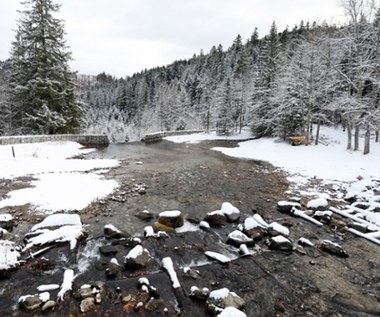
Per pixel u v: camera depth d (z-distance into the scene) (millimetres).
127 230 6883
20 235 6414
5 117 28141
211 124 45500
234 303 4305
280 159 18141
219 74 64875
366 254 6305
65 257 5582
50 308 4133
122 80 117500
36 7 22109
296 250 6266
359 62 17062
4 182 10289
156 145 26266
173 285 4766
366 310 4449
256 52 76375
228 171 14492
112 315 4043
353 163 15570
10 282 4758
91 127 51500
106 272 5074
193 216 7996
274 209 8922
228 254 5984
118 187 10461
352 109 17594
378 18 17328
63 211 7816
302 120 24578
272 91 28109
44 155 16281
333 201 9797
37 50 22344
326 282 5152
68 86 24281
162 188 10758
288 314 4258
